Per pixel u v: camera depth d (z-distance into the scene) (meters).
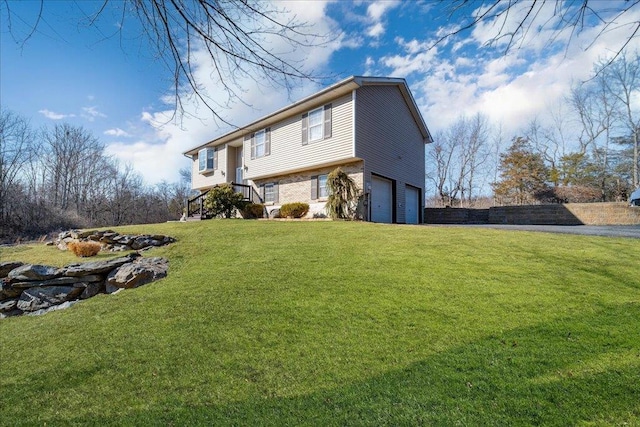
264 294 4.53
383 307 3.82
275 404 2.27
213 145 19.89
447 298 3.93
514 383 2.28
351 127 12.07
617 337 2.82
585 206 14.40
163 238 9.33
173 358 3.05
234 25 2.64
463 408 2.06
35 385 2.83
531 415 1.96
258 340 3.27
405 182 15.80
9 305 6.47
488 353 2.70
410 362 2.66
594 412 1.96
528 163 25.47
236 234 9.57
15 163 21.67
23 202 20.31
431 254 5.88
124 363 3.05
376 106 13.44
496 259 5.34
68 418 2.34
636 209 13.29
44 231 19.64
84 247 8.44
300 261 6.05
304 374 2.62
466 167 31.70
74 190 26.91
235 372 2.74
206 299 4.55
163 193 35.94
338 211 12.11
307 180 14.45
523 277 4.46
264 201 16.53
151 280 6.34
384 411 2.09
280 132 15.02
